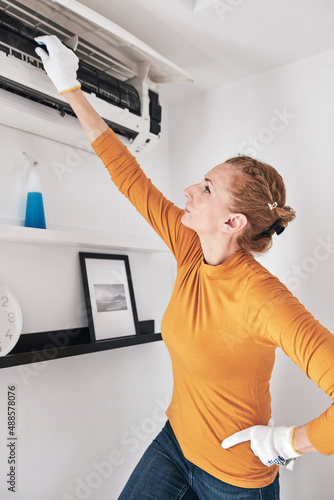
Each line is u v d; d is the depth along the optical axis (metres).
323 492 1.80
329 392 0.92
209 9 1.58
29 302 1.57
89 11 1.33
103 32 1.53
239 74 2.09
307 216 1.93
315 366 0.94
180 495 1.29
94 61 1.66
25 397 1.54
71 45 1.48
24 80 1.33
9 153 1.54
